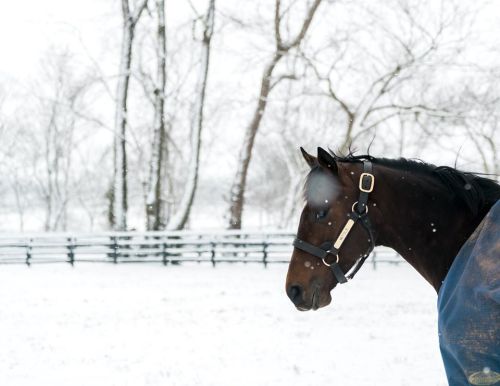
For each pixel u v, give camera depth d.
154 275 16.55
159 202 21.28
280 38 21.08
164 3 20.80
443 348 2.74
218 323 9.87
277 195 45.00
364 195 3.13
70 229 50.16
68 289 14.12
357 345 8.11
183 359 7.41
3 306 11.80
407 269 18.30
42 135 39.16
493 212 2.73
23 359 7.54
